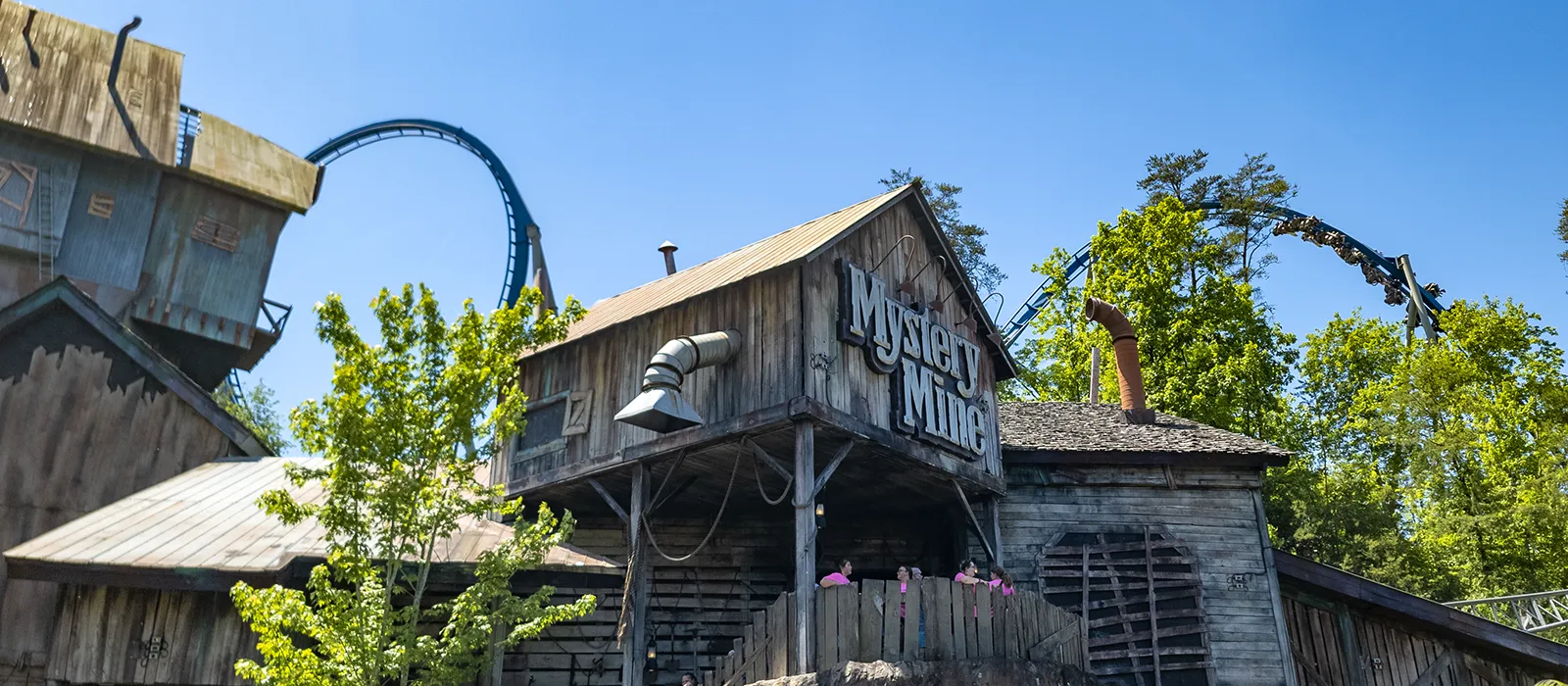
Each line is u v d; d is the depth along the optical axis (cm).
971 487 1969
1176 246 3628
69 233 3077
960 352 1994
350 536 1480
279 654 1214
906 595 1497
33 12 3503
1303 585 2091
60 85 3269
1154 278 3550
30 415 1952
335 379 1260
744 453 1736
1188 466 2147
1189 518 2109
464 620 1299
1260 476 2145
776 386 1609
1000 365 2153
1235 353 3488
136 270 3156
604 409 1841
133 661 1470
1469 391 3556
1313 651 2055
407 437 1279
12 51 3284
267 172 3572
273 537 1541
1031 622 1653
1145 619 2009
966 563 1709
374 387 1295
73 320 2033
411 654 1262
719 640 2111
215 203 3378
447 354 1338
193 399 2081
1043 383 4197
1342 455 4125
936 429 1833
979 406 2019
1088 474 2128
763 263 1720
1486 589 3077
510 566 1333
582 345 1939
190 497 1752
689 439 1684
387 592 1274
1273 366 3547
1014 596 1633
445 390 1306
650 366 1538
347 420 1248
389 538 1299
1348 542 3016
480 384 1307
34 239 2994
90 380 2016
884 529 2236
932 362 1875
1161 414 2459
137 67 3566
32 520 1900
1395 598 1995
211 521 1616
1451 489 3481
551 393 1948
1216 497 2134
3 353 1967
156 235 3228
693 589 2138
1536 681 1984
